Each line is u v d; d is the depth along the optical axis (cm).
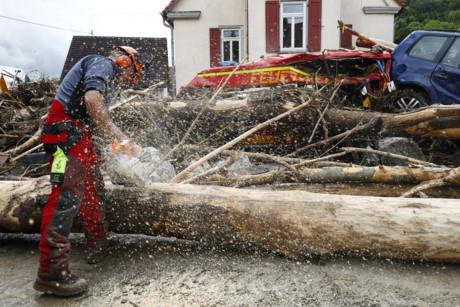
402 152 517
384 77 675
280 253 290
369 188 379
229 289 251
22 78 1048
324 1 1380
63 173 241
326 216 276
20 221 310
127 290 252
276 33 1397
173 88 1548
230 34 1547
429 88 633
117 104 527
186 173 370
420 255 271
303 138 541
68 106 248
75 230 310
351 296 242
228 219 287
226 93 578
